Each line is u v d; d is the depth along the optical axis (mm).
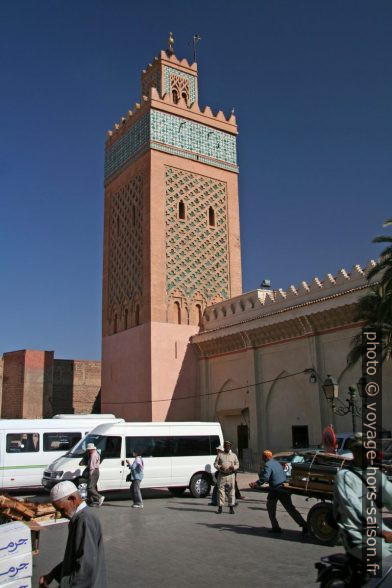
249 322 25328
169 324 28281
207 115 32281
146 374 27594
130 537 10570
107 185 33719
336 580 5320
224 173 32281
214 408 27766
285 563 8445
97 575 4680
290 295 24266
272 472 10844
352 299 20547
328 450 16125
